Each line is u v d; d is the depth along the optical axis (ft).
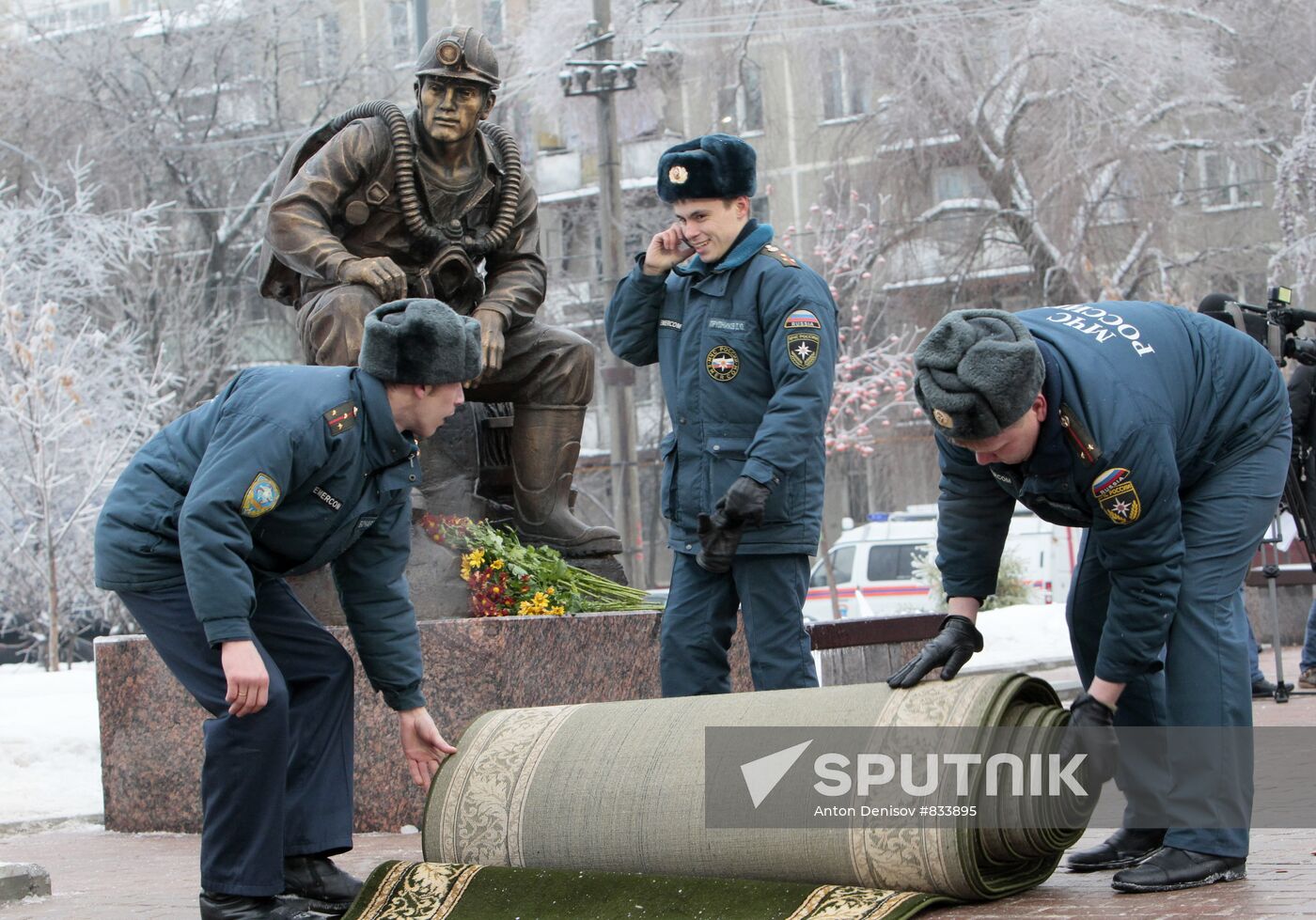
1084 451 12.91
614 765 14.24
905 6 95.61
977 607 14.17
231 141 114.21
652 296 17.78
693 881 13.58
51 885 17.38
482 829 14.69
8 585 76.69
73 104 110.93
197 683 14.28
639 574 75.82
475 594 21.49
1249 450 14.14
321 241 22.71
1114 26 92.79
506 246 24.29
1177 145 96.12
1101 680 13.51
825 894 12.97
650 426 122.83
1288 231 83.66
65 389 68.13
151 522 14.26
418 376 14.24
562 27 105.91
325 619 21.15
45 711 33.01
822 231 91.09
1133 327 13.66
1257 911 12.08
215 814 14.10
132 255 82.79
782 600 16.76
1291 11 95.86
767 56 121.49
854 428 88.12
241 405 14.03
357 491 14.34
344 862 17.94
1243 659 13.82
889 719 13.21
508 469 24.57
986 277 96.37
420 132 23.39
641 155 111.75
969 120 94.79
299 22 120.67
